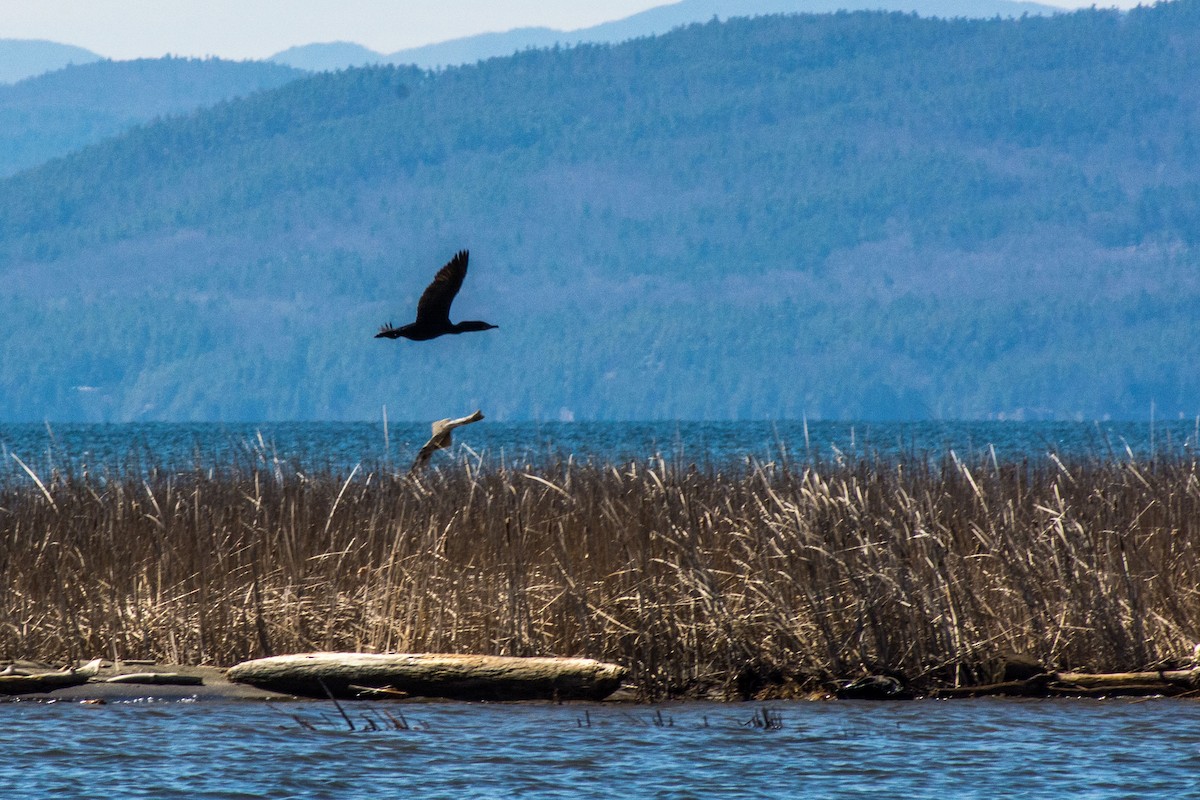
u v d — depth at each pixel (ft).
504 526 46.06
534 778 32.65
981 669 42.39
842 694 41.57
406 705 40.55
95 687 41.14
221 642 44.11
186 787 31.78
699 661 42.80
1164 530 46.62
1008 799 31.01
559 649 43.09
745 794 31.42
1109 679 41.55
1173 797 31.07
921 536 43.50
